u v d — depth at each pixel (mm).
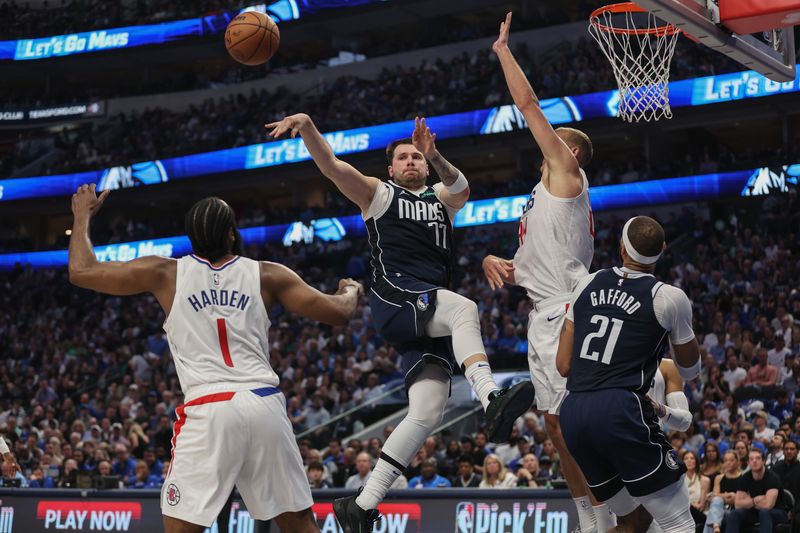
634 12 6250
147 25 31891
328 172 4469
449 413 13977
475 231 23766
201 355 3824
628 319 4141
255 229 27062
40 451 13953
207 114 30500
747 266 17844
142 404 17016
